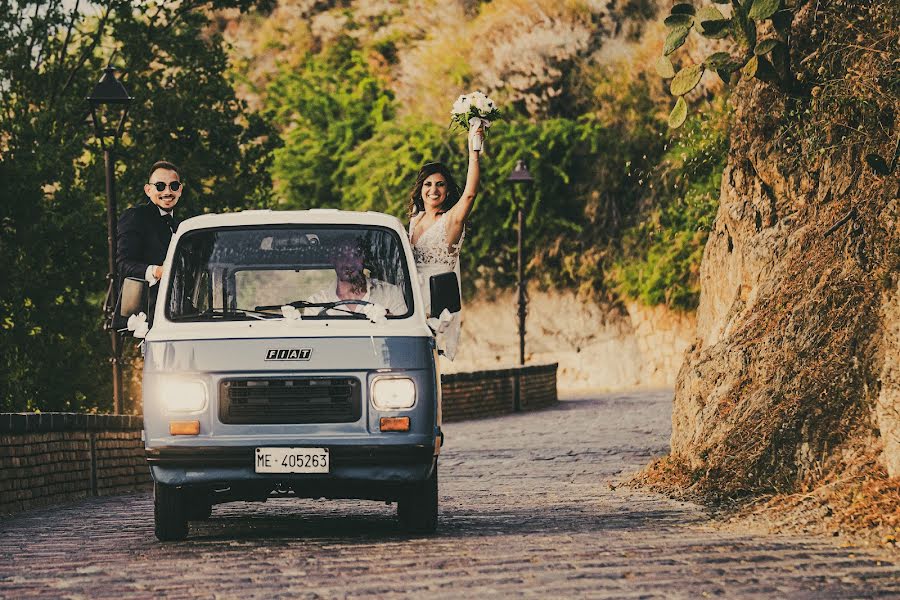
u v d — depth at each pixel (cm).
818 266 1316
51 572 885
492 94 5156
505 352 5197
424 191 1204
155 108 3153
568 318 5116
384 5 6041
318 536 1070
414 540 1012
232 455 1005
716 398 1387
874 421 1123
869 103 1250
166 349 1023
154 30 3238
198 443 1006
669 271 4831
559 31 5112
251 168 3338
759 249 1514
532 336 5150
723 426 1327
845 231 1278
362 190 5116
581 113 5112
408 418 1012
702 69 1292
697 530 1030
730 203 1588
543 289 5147
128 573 870
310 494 1087
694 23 1288
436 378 1045
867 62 1258
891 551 866
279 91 5625
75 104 3066
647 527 1065
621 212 5053
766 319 1388
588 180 5044
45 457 1512
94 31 3319
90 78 3194
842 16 1309
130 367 2919
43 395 2856
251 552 956
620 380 5022
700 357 1473
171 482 1012
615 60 5069
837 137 1327
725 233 1628
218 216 1102
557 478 1734
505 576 805
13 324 2811
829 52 1317
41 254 2847
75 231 2872
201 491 1057
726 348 1418
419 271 1178
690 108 4588
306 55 6091
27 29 3142
